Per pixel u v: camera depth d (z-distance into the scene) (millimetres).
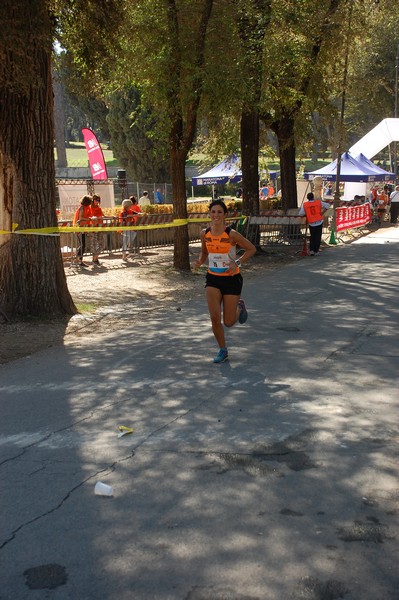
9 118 9875
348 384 6590
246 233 19062
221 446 5035
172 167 15906
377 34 45688
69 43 11867
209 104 16047
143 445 5113
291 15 17094
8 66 9242
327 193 34812
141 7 14250
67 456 4957
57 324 9984
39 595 3232
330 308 10734
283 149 21438
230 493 4246
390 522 3828
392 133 33594
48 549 3648
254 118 18781
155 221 19844
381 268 15547
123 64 14898
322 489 4270
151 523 3891
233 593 3195
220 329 7438
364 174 29688
